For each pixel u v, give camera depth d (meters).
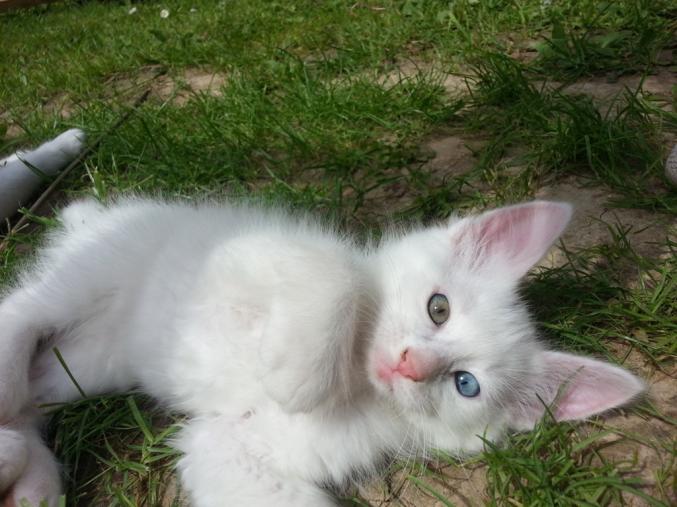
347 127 0.49
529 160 0.43
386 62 0.59
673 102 0.46
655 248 0.36
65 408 0.30
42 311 0.32
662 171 0.41
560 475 0.26
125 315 0.31
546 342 0.32
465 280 0.30
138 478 0.27
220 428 0.29
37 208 0.43
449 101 0.51
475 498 0.27
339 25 0.68
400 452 0.29
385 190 0.43
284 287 0.27
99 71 0.65
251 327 0.28
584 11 0.60
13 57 0.76
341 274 0.27
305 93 0.51
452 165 0.45
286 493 0.27
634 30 0.56
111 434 0.29
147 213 0.35
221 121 0.50
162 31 0.74
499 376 0.29
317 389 0.26
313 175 0.45
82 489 0.27
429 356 0.28
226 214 0.35
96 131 0.49
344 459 0.28
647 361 0.31
